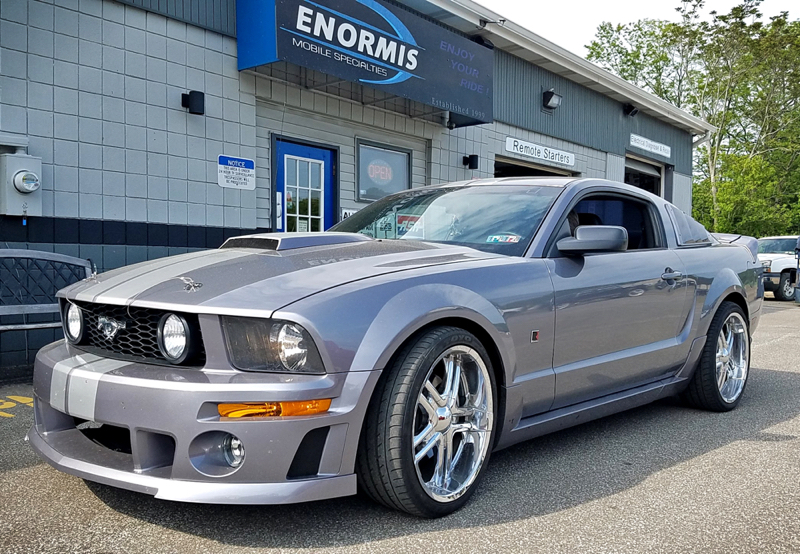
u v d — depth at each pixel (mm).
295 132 7676
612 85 12945
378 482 2312
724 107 34188
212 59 6598
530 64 11328
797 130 36094
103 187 5805
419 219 3512
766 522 2463
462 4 9195
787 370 5863
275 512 2471
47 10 5430
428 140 9430
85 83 5676
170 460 2215
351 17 6980
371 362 2213
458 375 2541
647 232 3953
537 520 2449
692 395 4203
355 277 2412
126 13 5938
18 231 5281
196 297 2248
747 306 4523
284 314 2129
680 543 2270
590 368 3154
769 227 26578
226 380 2104
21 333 5332
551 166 12086
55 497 2598
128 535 2264
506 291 2740
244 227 6938
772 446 3473
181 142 6367
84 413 2260
